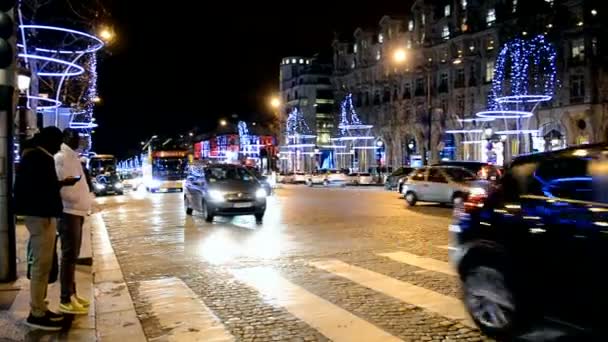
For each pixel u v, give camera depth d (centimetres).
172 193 4188
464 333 627
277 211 2159
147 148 5159
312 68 10356
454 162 2555
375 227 1591
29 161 634
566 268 527
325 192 3819
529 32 5512
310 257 1116
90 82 2994
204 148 11888
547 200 566
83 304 730
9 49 777
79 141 719
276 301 781
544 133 5394
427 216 1906
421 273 947
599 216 506
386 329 646
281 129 10775
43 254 642
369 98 8469
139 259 1137
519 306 574
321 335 630
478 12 6369
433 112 6875
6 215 842
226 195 1752
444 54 6888
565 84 5216
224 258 1124
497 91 5456
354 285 866
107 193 3809
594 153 545
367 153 8381
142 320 704
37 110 2105
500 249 594
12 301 746
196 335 641
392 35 7844
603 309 496
